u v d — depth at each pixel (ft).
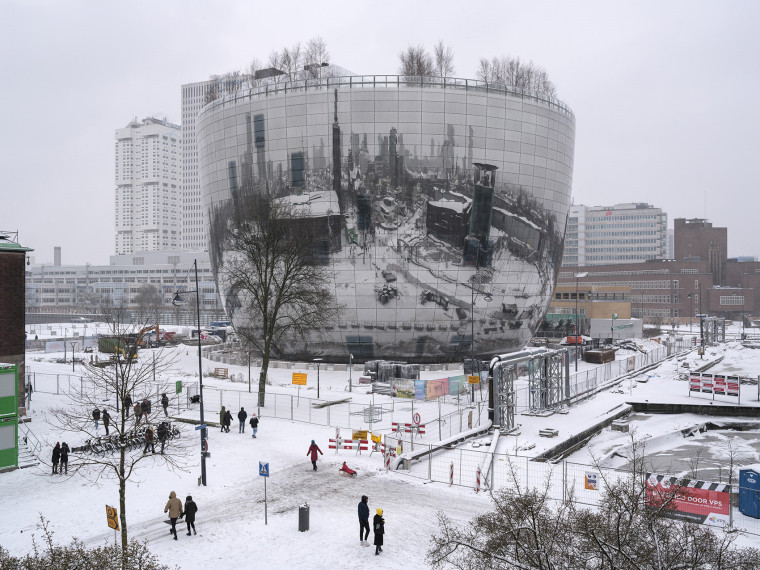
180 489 91.25
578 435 130.21
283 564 65.92
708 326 382.42
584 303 394.32
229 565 65.67
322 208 222.89
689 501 77.77
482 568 54.13
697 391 187.62
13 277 136.46
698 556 49.01
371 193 220.23
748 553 57.77
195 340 341.82
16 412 102.78
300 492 89.45
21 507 84.53
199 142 262.06
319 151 222.48
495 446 115.75
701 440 144.66
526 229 238.27
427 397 165.48
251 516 79.92
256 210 214.90
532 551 49.85
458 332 232.73
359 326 228.84
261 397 152.15
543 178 241.55
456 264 226.17
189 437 122.31
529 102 234.17
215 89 290.97
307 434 125.29
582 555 52.26
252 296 221.25
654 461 123.44
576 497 84.33
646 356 265.13
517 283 239.71
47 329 456.86
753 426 157.99
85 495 89.30
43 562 54.80
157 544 71.31
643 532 53.98
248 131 232.32
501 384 132.67
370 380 191.11
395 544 70.90
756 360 297.33
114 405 149.07
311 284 186.50
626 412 164.35
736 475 109.40
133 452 110.73
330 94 220.23
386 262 222.69
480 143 225.35
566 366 161.07
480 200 226.58
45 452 110.93
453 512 80.94
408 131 219.41
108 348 248.52
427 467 102.73
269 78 272.51
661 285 638.12
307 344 237.04
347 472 97.09
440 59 267.39
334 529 75.36
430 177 220.84
